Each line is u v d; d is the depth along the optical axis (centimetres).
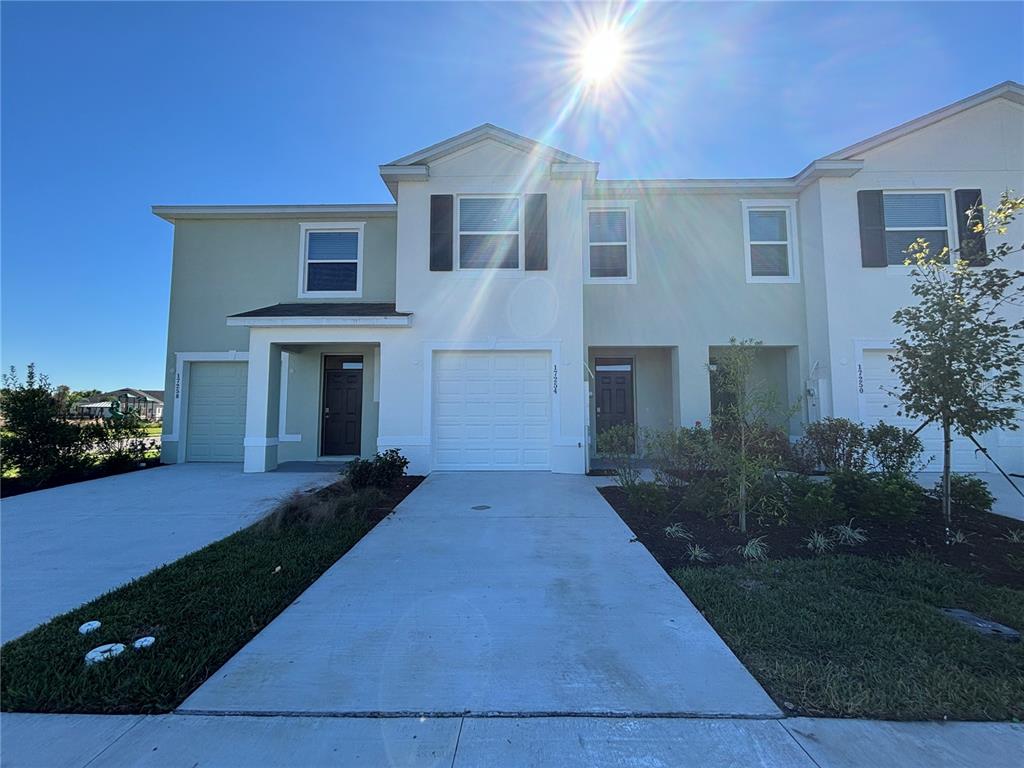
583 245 1094
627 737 227
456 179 980
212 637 317
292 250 1177
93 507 693
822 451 878
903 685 262
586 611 359
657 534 548
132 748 221
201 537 549
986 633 329
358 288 1173
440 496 738
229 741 225
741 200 1096
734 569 439
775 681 269
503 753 217
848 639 312
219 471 1012
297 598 383
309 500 620
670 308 1080
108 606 362
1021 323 515
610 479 870
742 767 209
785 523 552
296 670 282
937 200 1012
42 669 279
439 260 969
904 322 576
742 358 597
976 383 526
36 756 215
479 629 332
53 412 943
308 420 1154
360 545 513
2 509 684
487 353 966
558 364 952
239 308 1171
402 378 956
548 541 525
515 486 812
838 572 431
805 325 1065
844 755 216
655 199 1098
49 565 459
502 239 977
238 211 1162
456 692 262
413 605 370
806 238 1062
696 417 1059
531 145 970
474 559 470
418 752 218
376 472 763
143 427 1120
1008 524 574
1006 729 232
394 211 1158
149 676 272
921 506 582
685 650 304
